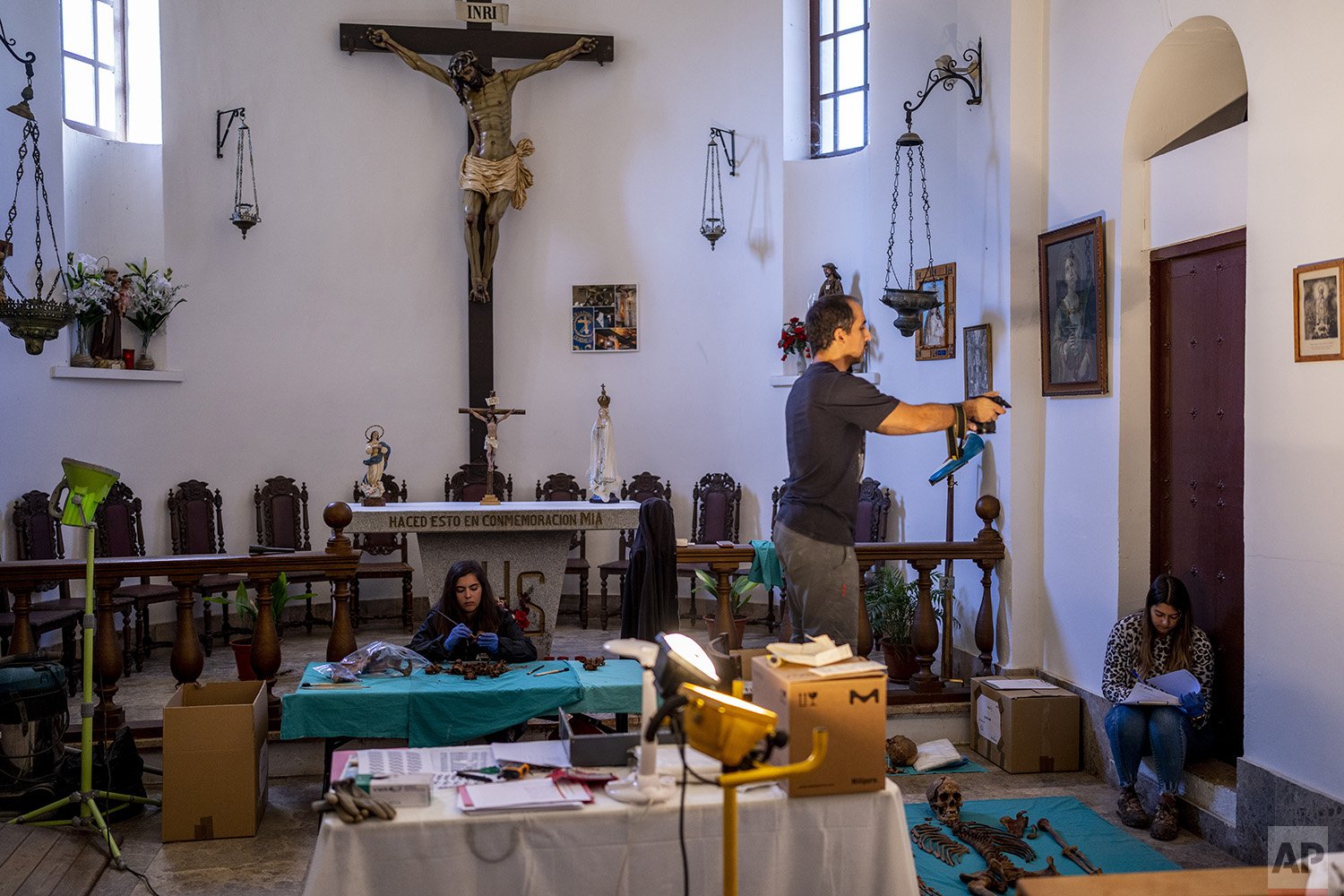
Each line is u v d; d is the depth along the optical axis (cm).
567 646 795
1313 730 427
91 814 482
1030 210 631
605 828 303
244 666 581
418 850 297
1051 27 621
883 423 368
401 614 919
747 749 262
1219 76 548
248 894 424
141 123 880
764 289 917
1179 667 516
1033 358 631
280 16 892
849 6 898
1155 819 490
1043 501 631
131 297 834
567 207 934
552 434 939
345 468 912
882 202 794
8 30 758
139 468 839
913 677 625
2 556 740
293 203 897
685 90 929
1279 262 443
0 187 750
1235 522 512
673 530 573
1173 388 553
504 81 884
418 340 926
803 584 383
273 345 893
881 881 315
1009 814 512
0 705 491
